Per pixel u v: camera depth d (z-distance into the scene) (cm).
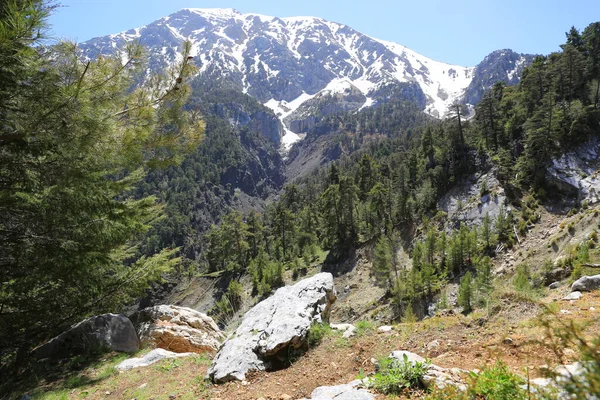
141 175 1145
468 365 555
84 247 885
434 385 424
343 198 6512
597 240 3312
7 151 675
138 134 734
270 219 10938
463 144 6462
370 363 643
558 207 4816
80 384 773
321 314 868
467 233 4653
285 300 877
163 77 777
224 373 676
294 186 11038
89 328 1044
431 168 6838
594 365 225
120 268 1414
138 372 802
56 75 572
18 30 477
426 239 5247
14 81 558
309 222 8006
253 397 582
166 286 7706
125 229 1059
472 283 2753
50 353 979
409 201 6306
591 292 868
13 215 827
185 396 623
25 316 995
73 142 604
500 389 360
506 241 4528
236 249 7231
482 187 5625
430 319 826
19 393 768
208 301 6688
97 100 633
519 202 5166
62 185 703
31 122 578
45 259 829
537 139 5456
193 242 12350
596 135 5397
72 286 1071
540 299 806
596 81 5950
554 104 5919
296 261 6494
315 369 668
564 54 6412
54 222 820
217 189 18000
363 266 5738
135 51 674
